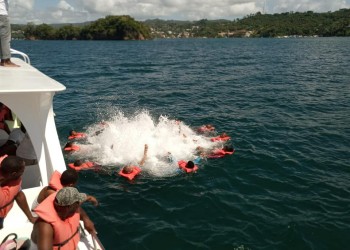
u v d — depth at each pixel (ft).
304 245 22.43
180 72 110.63
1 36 20.21
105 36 455.22
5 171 13.89
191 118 51.75
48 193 14.32
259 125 47.80
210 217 25.45
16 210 15.83
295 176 31.94
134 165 34.09
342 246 22.39
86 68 120.98
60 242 12.26
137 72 110.63
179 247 22.29
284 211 26.11
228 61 152.66
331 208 26.58
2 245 12.97
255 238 23.07
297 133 44.34
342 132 44.88
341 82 86.48
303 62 144.05
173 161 35.04
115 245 22.50
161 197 28.30
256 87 79.77
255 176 31.91
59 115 52.49
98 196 28.37
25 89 14.96
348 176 32.07
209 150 38.22
